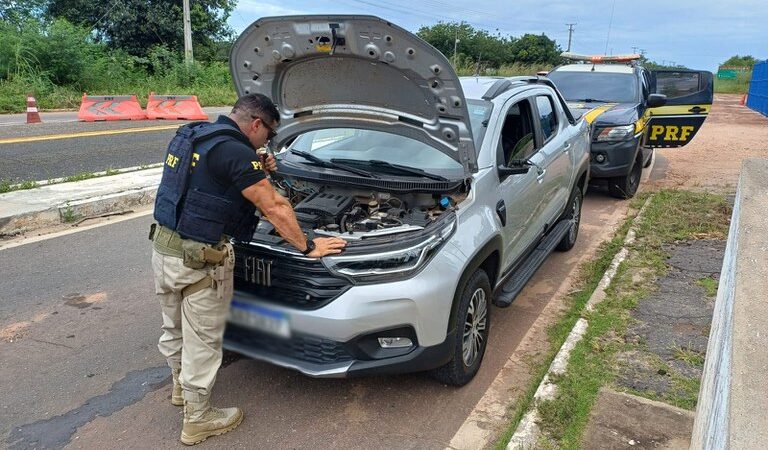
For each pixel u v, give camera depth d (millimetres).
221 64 28109
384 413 3264
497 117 4066
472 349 3545
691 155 11711
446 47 56656
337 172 3814
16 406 3266
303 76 3469
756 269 2031
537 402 3146
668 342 3834
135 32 28812
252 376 3607
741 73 45250
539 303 4785
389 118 3510
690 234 6137
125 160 9633
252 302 3082
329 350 2994
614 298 4535
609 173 7766
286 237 2809
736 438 1226
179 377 3053
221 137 2656
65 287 4797
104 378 3562
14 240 5906
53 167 8875
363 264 2918
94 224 6508
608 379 3393
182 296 2857
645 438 2842
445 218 3223
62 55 20516
